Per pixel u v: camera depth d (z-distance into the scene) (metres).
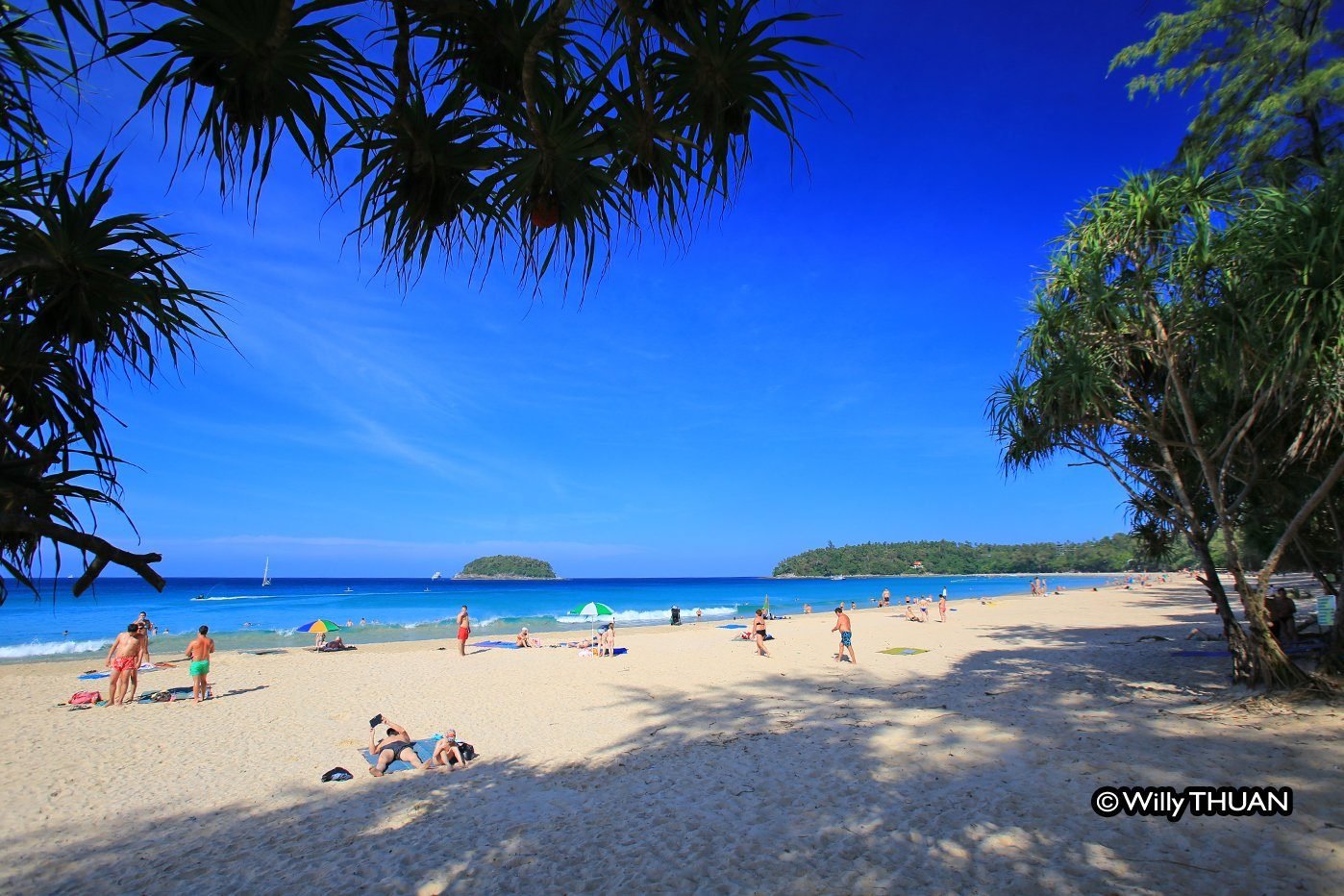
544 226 2.32
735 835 5.56
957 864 4.65
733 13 1.95
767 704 11.66
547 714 11.84
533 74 2.05
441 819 6.63
